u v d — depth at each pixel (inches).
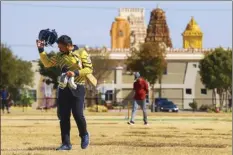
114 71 6614.2
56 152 879.1
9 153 886.4
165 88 6688.0
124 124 1836.9
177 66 6737.2
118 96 6560.0
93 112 3693.4
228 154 895.7
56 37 880.3
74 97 881.5
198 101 6476.4
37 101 5816.9
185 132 1437.0
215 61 5728.3
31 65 6815.9
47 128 1625.2
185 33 7751.0
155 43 6003.9
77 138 1244.5
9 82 6077.8
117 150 927.0
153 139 1213.1
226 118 2539.4
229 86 5684.1
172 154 885.2
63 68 880.3
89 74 882.1
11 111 3966.5
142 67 5890.8
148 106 5329.7
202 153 906.1
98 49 6643.7
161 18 7613.2
